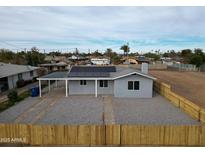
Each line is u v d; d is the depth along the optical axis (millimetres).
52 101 21219
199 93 25453
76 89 24938
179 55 120938
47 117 15953
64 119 15469
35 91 23734
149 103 20203
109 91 25172
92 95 24219
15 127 10547
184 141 10477
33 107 18891
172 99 20359
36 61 60500
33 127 10523
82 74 26094
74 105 19500
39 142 10586
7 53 75562
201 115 14578
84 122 14797
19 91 26984
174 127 10414
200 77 42281
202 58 61938
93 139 10547
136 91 23016
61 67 56750
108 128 10484
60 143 10578
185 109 17172
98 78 23594
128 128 10469
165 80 37594
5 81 28172
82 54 125000
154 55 115875
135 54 125938
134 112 17125
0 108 18234
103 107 18719
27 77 36188
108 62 71688
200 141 10461
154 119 15344
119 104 19828
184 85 31938
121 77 22766
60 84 33312
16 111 17609
